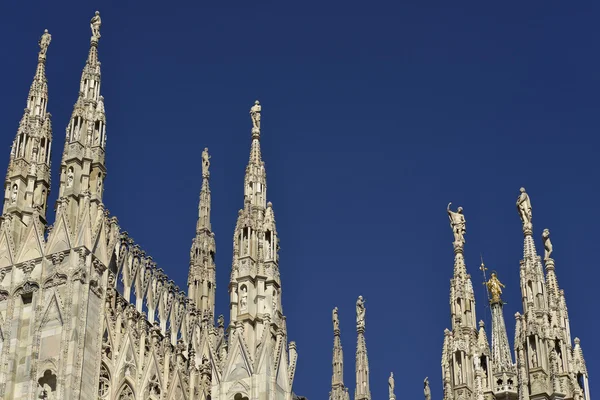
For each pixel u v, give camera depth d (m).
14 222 43.47
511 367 49.88
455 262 40.19
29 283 41.16
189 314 48.19
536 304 33.41
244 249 40.09
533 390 32.25
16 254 42.22
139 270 45.59
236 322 38.69
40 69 48.53
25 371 39.19
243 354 38.00
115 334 42.34
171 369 45.19
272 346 38.50
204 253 54.41
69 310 39.94
